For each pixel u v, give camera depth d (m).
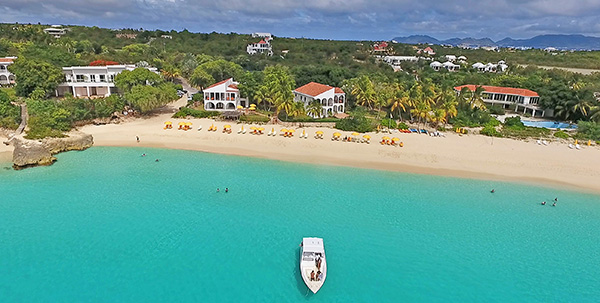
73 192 44.12
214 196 44.22
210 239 35.22
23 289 28.25
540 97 89.81
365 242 35.75
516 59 174.62
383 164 55.81
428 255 34.16
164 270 30.75
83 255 32.31
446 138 66.56
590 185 50.34
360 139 64.12
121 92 86.94
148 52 138.75
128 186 46.22
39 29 182.50
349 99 92.94
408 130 70.62
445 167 55.16
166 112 81.19
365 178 50.88
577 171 54.00
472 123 75.12
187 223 37.94
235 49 173.75
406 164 55.91
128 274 30.16
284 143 62.88
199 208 41.12
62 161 53.94
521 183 50.66
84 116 68.12
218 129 68.69
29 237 34.62
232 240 35.22
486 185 49.75
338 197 44.88
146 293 28.22
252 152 59.66
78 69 83.75
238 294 28.48
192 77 101.31
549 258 34.34
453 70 152.75
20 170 50.22
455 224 39.59
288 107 73.44
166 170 51.84
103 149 59.22
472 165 55.81
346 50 178.50
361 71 119.50
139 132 66.50
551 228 39.50
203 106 86.62
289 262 32.28
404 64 158.50
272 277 30.38
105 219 38.16
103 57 116.50
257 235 36.19
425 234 37.47
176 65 129.50
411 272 31.78
